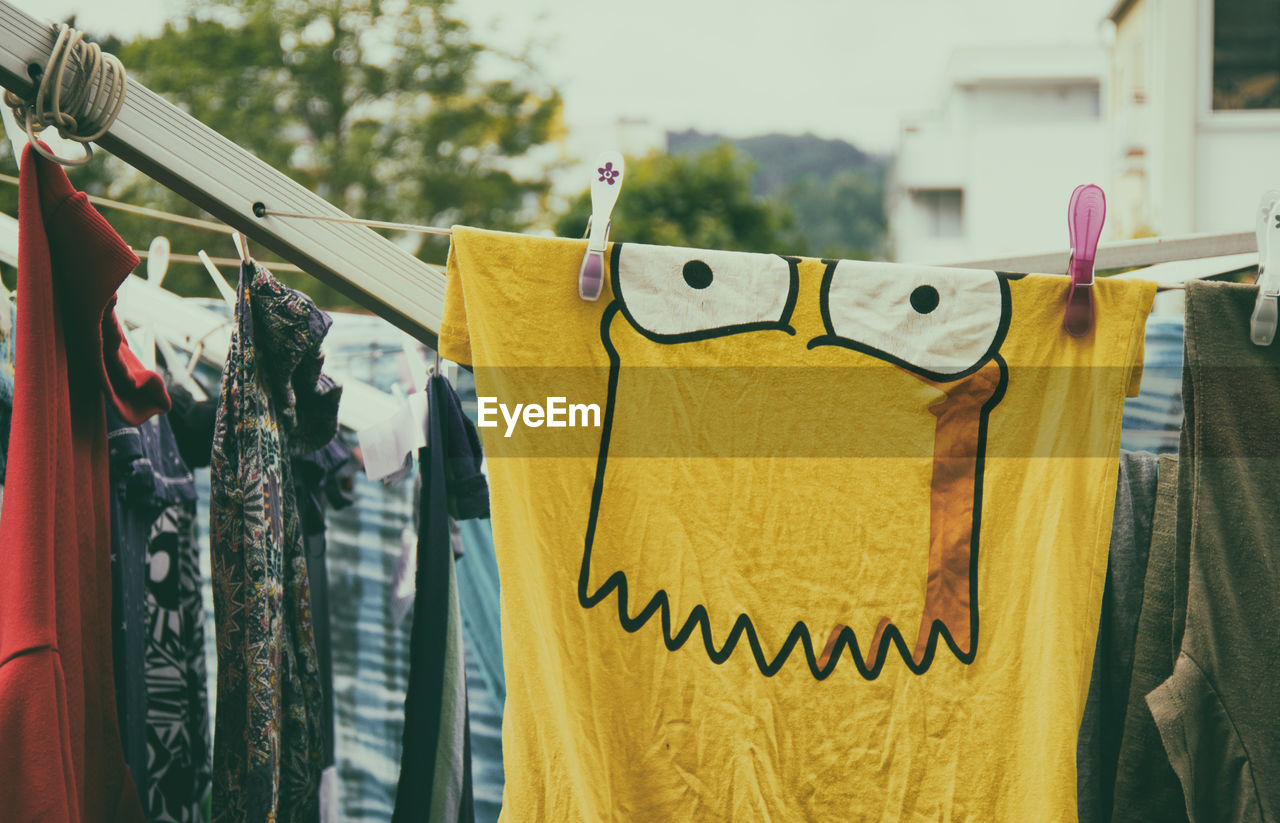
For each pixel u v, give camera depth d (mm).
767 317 1441
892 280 1458
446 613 1607
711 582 1412
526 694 1301
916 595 1429
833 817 1381
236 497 1499
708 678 1396
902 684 1411
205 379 2551
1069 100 21719
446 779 1566
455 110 16703
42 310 1321
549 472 1383
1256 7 7676
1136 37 10344
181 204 13766
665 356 1421
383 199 15977
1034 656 1402
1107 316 1463
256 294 1526
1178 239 1803
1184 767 1347
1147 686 1514
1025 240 21375
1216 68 7719
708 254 1438
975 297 1464
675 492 1416
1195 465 1452
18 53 1270
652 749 1377
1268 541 1435
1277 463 1452
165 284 13227
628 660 1384
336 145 15914
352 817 2611
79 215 1361
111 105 1315
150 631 1830
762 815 1370
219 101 15602
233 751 1464
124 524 1699
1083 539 1425
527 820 1279
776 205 16203
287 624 1613
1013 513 1447
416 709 1581
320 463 1864
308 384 1628
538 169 17266
